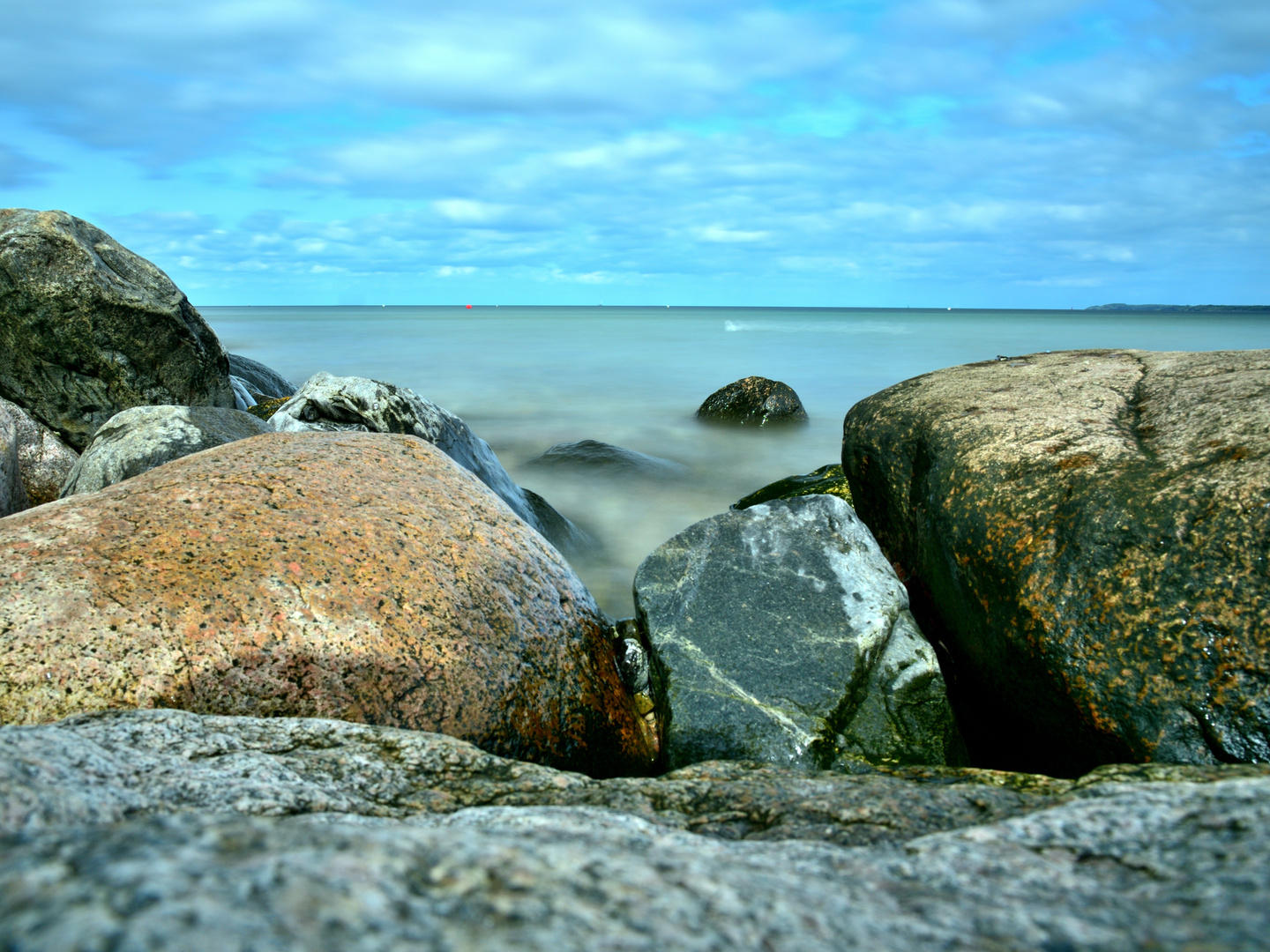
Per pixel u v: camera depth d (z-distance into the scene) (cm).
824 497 441
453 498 388
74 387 865
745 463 1297
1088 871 140
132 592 294
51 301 826
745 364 2750
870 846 183
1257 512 296
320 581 316
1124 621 308
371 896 102
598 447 1211
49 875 100
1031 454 374
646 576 421
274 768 216
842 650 376
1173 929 113
